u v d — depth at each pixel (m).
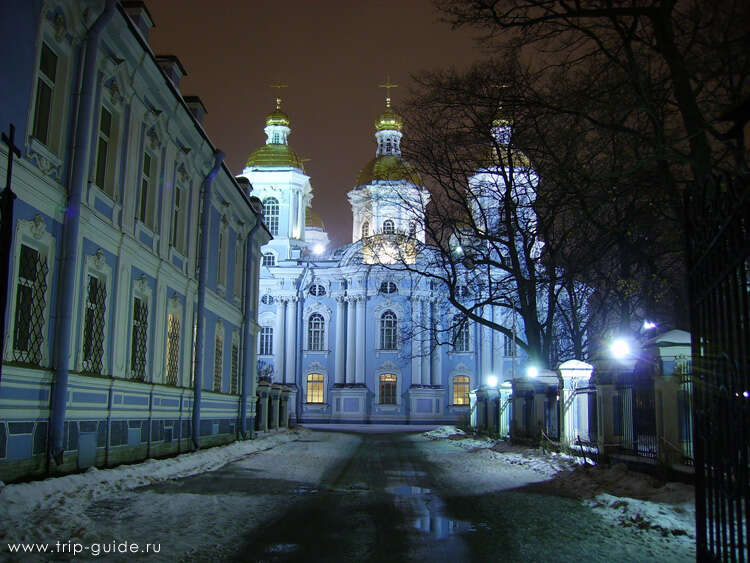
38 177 11.16
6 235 6.98
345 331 58.38
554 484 13.94
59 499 9.68
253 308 28.33
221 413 23.31
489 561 7.16
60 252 12.00
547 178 19.55
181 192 19.28
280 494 11.92
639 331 23.67
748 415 4.33
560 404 19.38
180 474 14.45
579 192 16.44
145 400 16.06
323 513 9.98
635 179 15.81
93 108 12.95
